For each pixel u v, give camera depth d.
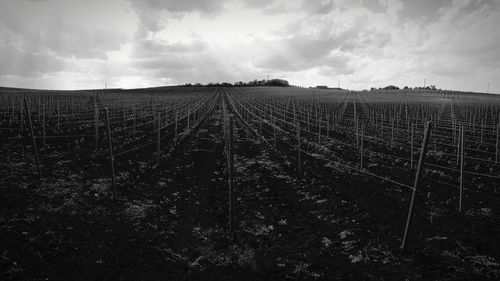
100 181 15.95
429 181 17.70
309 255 10.38
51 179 15.55
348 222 12.76
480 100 79.38
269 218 13.42
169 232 11.65
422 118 45.84
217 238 11.51
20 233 10.23
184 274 9.07
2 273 8.19
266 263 9.91
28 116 15.45
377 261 9.84
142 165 19.72
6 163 17.25
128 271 8.95
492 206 14.11
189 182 18.00
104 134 28.19
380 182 17.45
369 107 61.53
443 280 8.74
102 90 134.50
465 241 10.99
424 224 12.40
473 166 21.12
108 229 11.23
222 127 39.50
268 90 136.62
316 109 56.47
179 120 43.44
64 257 9.28
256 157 24.17
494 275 8.96
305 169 20.39
